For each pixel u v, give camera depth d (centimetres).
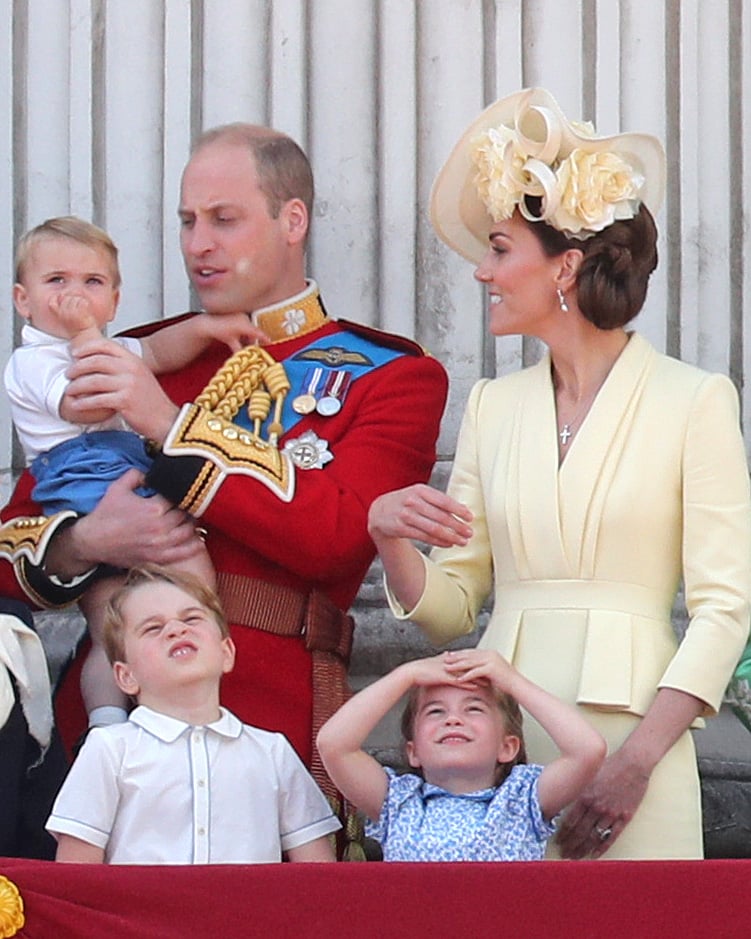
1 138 2630
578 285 2081
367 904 1698
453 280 2623
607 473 2044
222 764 1961
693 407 2047
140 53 2641
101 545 2167
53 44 2642
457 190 2225
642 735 1970
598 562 2038
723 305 2627
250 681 2159
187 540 2172
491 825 1927
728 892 1703
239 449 2170
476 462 2141
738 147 2634
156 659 1967
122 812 1934
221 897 1697
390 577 2077
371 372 2281
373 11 2650
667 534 2045
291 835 1992
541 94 2141
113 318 2414
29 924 1689
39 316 2267
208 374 2336
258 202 2319
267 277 2325
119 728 1958
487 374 2620
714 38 2644
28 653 2028
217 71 2638
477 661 1962
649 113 2633
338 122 2638
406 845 1933
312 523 2159
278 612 2184
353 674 2433
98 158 2631
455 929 1700
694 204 2625
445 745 1959
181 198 2347
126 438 2247
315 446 2228
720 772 2358
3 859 1717
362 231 2633
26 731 2009
